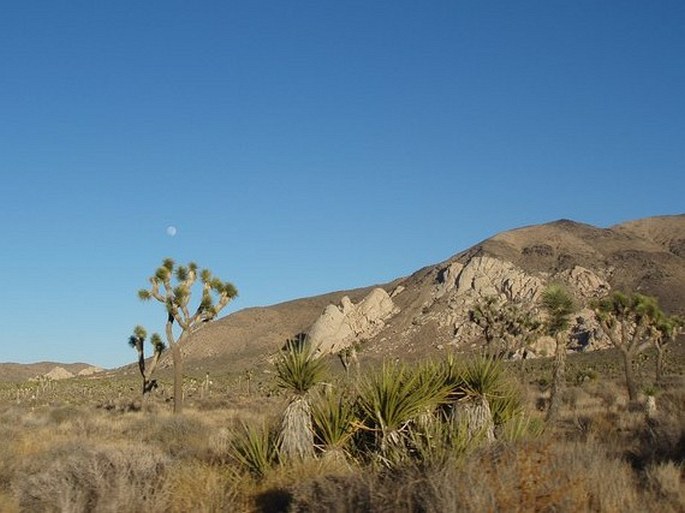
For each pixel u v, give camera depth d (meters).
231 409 34.28
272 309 184.75
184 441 17.52
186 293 29.70
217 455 12.14
